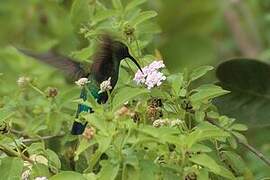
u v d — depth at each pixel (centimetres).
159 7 1349
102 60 709
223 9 1413
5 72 1048
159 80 664
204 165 609
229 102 878
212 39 1468
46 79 1003
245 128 716
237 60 872
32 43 1233
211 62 1388
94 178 608
